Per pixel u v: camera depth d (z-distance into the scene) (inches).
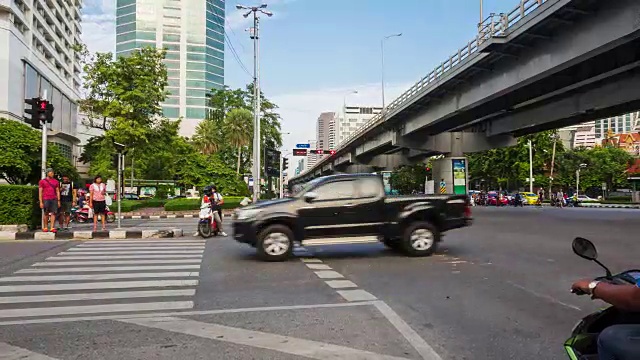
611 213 1154.0
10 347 185.6
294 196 423.5
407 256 427.5
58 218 715.4
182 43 3651.6
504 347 184.4
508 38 786.8
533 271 344.5
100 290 289.3
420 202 428.5
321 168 3563.0
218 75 3870.6
